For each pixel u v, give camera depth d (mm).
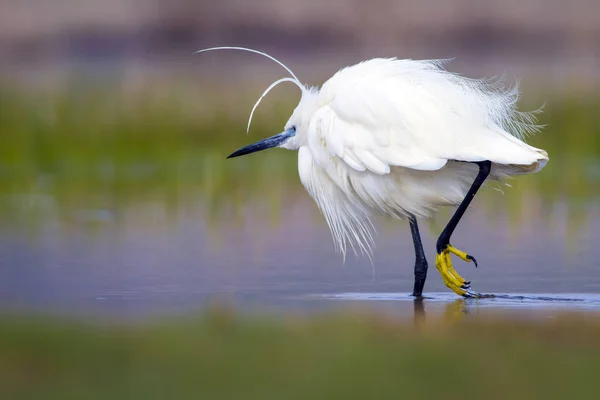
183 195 18797
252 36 36188
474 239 14773
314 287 11328
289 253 13680
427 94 10445
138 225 15945
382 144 10430
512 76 30031
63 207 17547
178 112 25250
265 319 9367
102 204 17875
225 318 9391
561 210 17047
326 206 11703
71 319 9336
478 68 32312
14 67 32938
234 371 7473
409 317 9461
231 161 22109
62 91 27734
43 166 21391
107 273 11992
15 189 19391
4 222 15992
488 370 7473
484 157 10109
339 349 8125
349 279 11906
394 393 7004
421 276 10945
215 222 16266
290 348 8211
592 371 7461
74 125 23344
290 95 27625
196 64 34094
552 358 7836
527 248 13938
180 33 36094
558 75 30031
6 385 7211
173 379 7375
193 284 11359
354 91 10672
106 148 22281
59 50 34500
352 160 10672
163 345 8344
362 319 9352
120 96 27016
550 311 9766
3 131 22203
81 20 35969
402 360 7809
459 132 10258
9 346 8273
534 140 21844
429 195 10844
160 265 12617
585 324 9055
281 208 17656
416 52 34875
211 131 23672
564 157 21188
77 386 7168
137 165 21781
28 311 9734
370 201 11219
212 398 6859
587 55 33938
